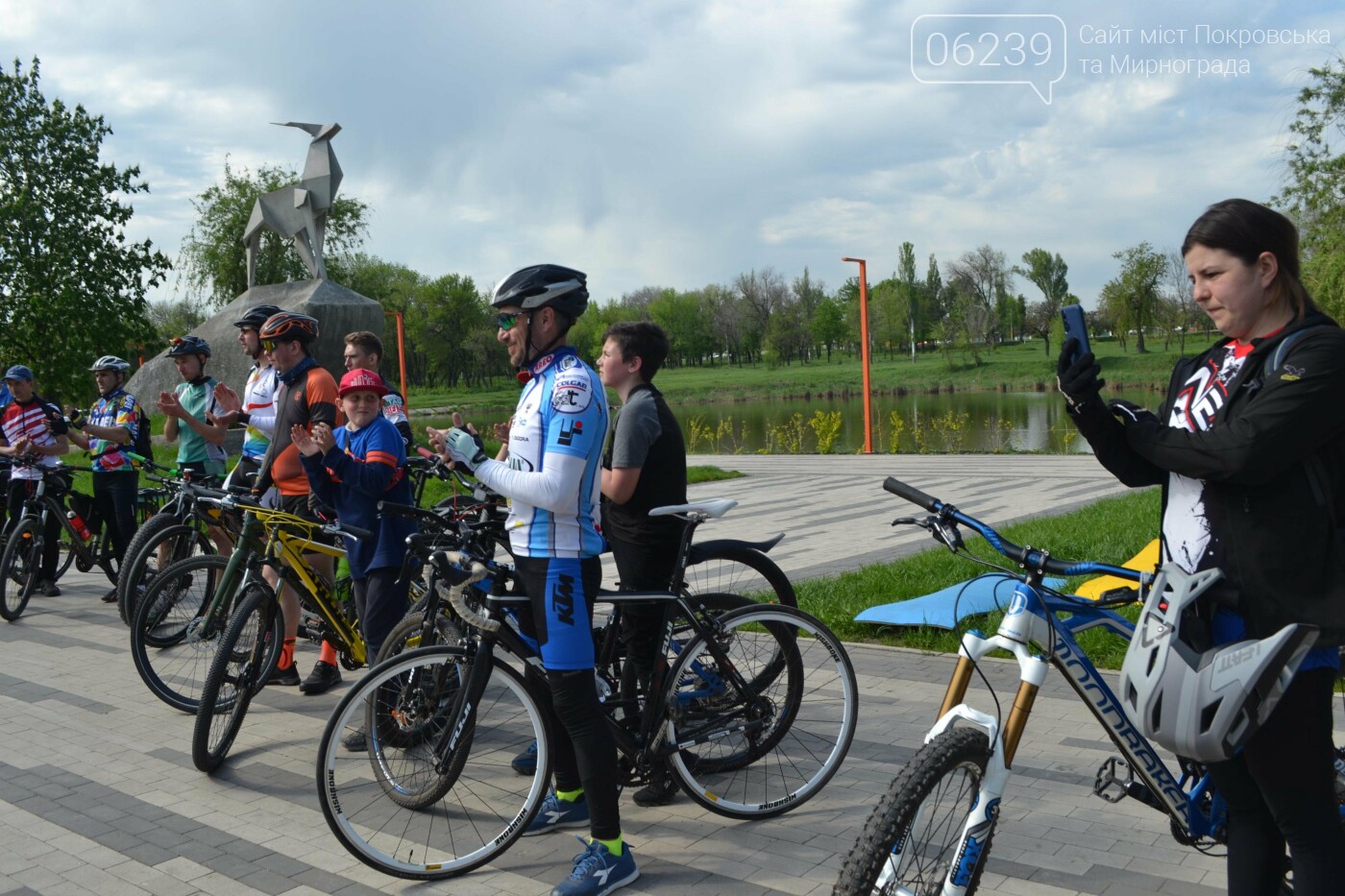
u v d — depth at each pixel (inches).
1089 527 367.9
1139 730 93.0
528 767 160.9
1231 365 95.0
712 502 152.8
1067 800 153.6
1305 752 91.4
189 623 198.8
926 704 201.3
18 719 211.3
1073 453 856.9
